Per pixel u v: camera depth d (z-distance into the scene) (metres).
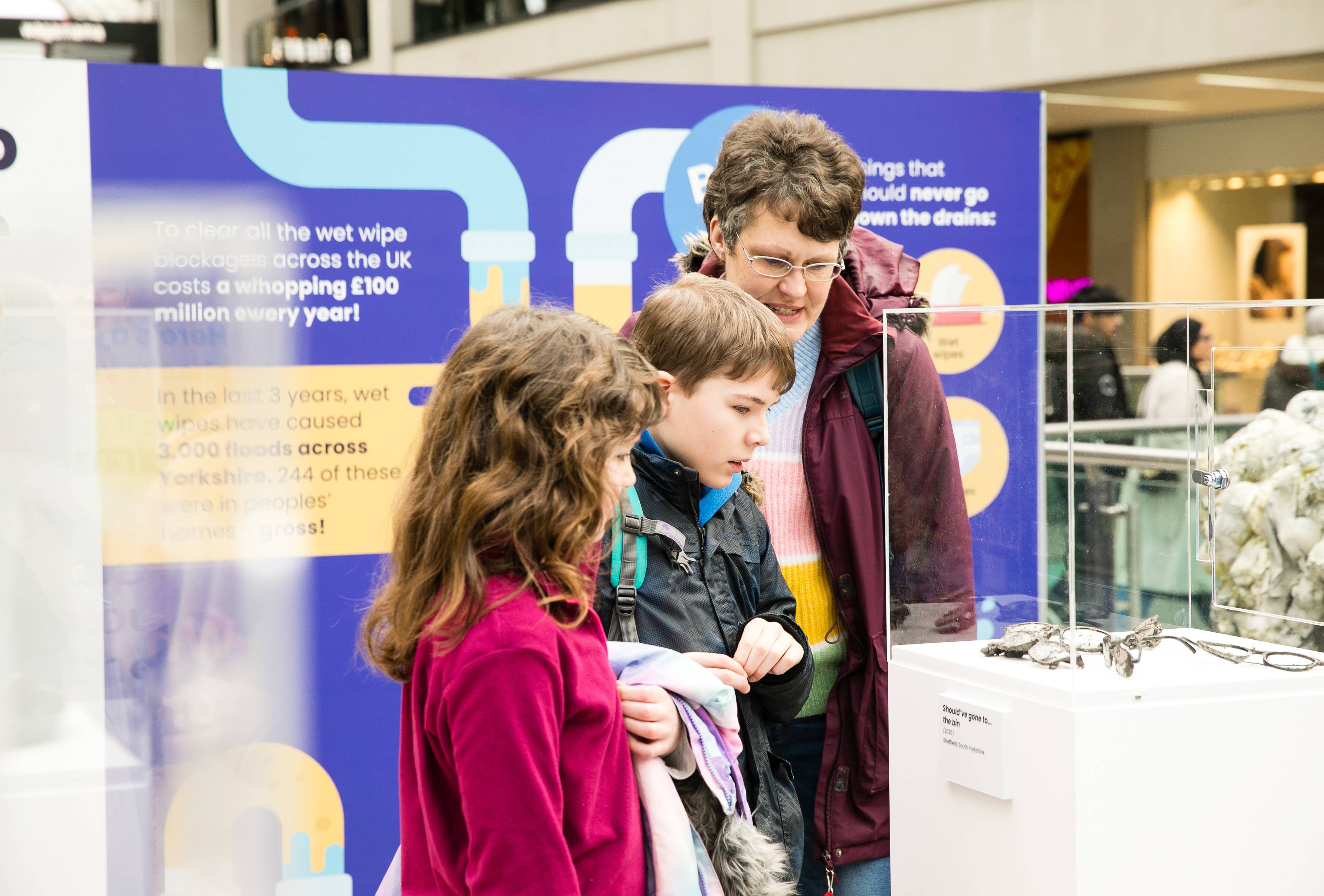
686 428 1.59
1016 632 1.34
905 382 1.47
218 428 2.38
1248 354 1.38
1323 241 8.80
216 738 2.42
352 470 2.47
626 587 1.56
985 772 1.32
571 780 1.12
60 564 2.30
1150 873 1.23
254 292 2.38
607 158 2.58
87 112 2.26
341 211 2.42
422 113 2.46
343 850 2.50
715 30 7.25
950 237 2.82
